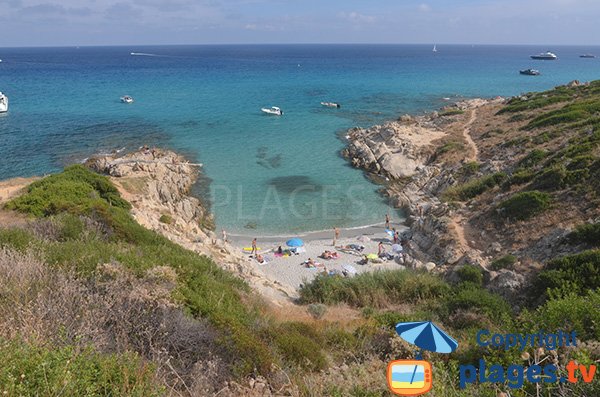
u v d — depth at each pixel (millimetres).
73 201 27453
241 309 14820
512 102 81812
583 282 20266
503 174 41969
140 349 8711
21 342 6883
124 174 48844
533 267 24422
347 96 121125
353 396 7973
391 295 24719
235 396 8148
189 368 8734
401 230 42562
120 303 9758
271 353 10828
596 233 24203
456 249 31781
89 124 81750
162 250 18750
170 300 11195
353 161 61594
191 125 83000
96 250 14305
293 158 64312
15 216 25562
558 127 51750
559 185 32906
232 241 40062
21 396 5512
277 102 110688
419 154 59875
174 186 48344
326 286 25797
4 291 9070
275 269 34625
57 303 8930
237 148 68438
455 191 43844
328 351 13102
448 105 103875
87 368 6625
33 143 67812
